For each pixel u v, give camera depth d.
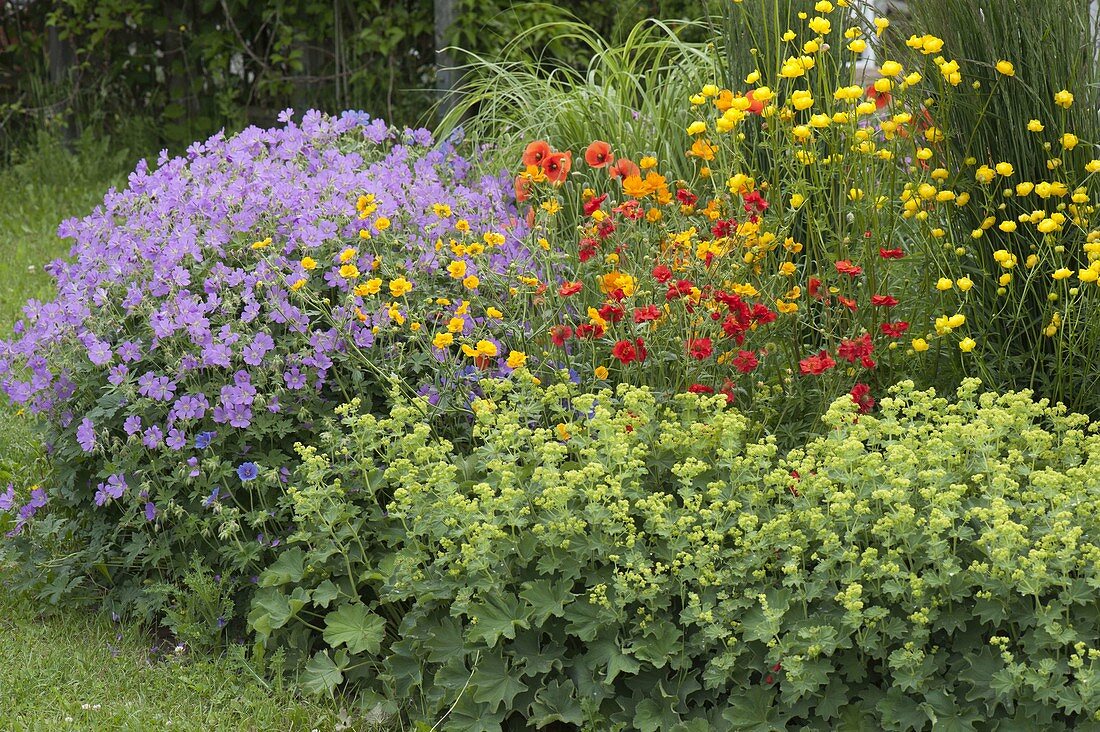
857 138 3.51
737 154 3.66
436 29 6.97
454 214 3.96
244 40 8.12
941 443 2.71
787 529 2.69
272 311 3.38
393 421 3.06
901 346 3.52
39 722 2.87
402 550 2.95
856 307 3.44
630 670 2.65
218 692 3.03
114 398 3.35
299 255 3.64
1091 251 3.03
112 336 3.55
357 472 3.27
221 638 3.24
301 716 2.91
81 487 3.51
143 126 8.29
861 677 2.60
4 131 8.52
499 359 3.48
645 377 3.46
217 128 8.23
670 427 3.02
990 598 2.53
